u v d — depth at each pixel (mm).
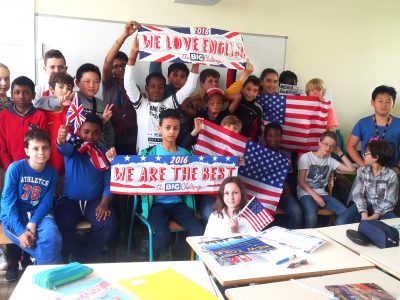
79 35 3424
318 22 4039
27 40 3312
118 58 3262
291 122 3484
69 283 1388
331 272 1595
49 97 2842
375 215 2814
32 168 2354
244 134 3418
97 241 2588
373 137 3447
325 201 3139
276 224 3248
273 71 3736
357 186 2971
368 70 4270
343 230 2088
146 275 1466
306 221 2998
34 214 2350
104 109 3006
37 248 2266
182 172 2715
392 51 4305
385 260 1688
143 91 3637
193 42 2947
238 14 3795
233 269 1555
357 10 4133
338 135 3889
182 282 1418
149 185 2672
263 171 2980
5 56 3285
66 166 2607
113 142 3109
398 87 4359
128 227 2939
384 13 4211
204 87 3613
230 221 2232
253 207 2320
